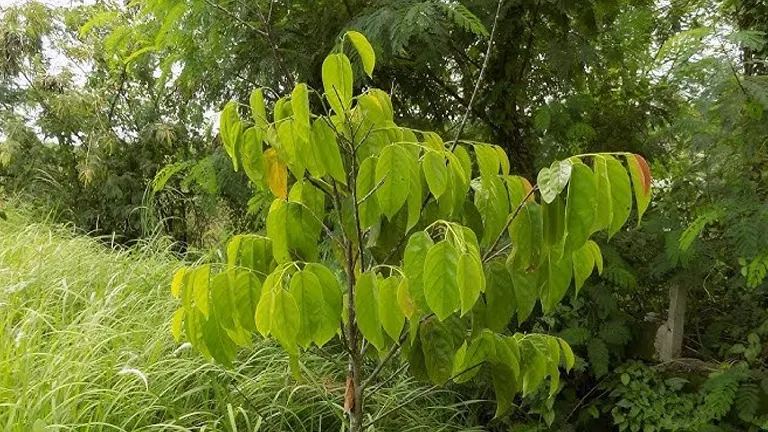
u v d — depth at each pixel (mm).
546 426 2402
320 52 2625
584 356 2492
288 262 1233
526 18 2584
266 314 1097
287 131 1115
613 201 1055
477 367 1371
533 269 1255
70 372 1947
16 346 1989
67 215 4941
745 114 2004
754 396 2092
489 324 1260
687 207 2391
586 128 2428
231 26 2445
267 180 1238
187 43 2475
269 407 2127
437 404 2551
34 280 2641
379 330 1156
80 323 2447
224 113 1224
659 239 2459
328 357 2006
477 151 1252
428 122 2922
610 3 2646
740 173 2119
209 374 2176
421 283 1087
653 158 2643
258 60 2641
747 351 2209
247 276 1190
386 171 1093
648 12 2586
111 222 5039
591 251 1294
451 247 1051
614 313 2471
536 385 1399
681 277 2365
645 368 2377
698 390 2307
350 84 1145
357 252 1411
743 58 2152
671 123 2568
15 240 3465
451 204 1205
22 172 5035
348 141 1215
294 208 1285
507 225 1244
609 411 2457
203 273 1180
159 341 2172
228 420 1996
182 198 4781
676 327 2451
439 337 1291
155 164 4898
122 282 2936
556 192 1028
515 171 2811
